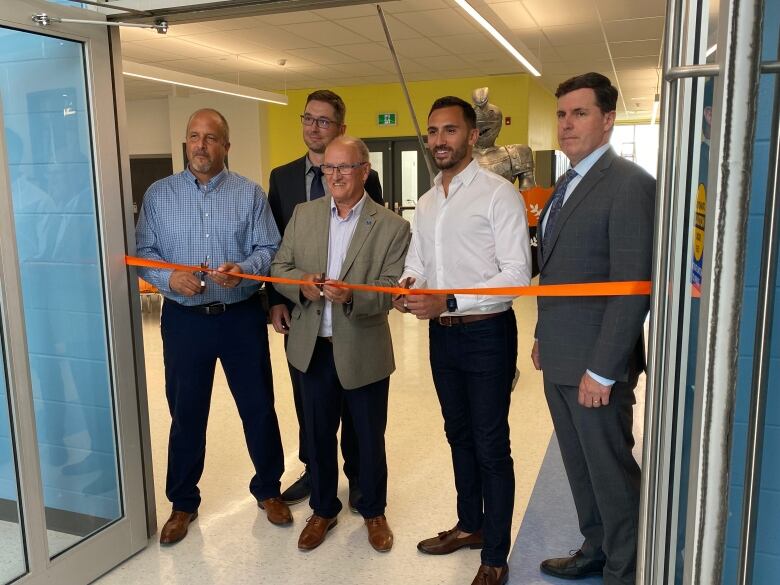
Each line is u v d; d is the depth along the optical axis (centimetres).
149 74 684
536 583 212
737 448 155
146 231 240
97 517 232
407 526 251
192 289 220
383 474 238
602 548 198
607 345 165
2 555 202
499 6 624
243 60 852
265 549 236
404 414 377
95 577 216
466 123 192
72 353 221
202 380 239
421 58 842
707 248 80
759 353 101
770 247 98
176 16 206
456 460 222
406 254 227
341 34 708
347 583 213
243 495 279
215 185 238
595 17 665
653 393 112
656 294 111
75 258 218
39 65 203
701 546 85
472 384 200
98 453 230
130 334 227
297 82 1029
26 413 191
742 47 74
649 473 113
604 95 169
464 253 196
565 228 176
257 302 247
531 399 399
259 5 195
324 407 231
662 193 107
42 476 215
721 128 77
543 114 1146
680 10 98
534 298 800
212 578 218
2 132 180
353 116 1070
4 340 185
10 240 184
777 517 155
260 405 247
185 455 242
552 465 300
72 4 215
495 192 192
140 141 1185
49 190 210
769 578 159
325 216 228
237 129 1130
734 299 79
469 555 229
